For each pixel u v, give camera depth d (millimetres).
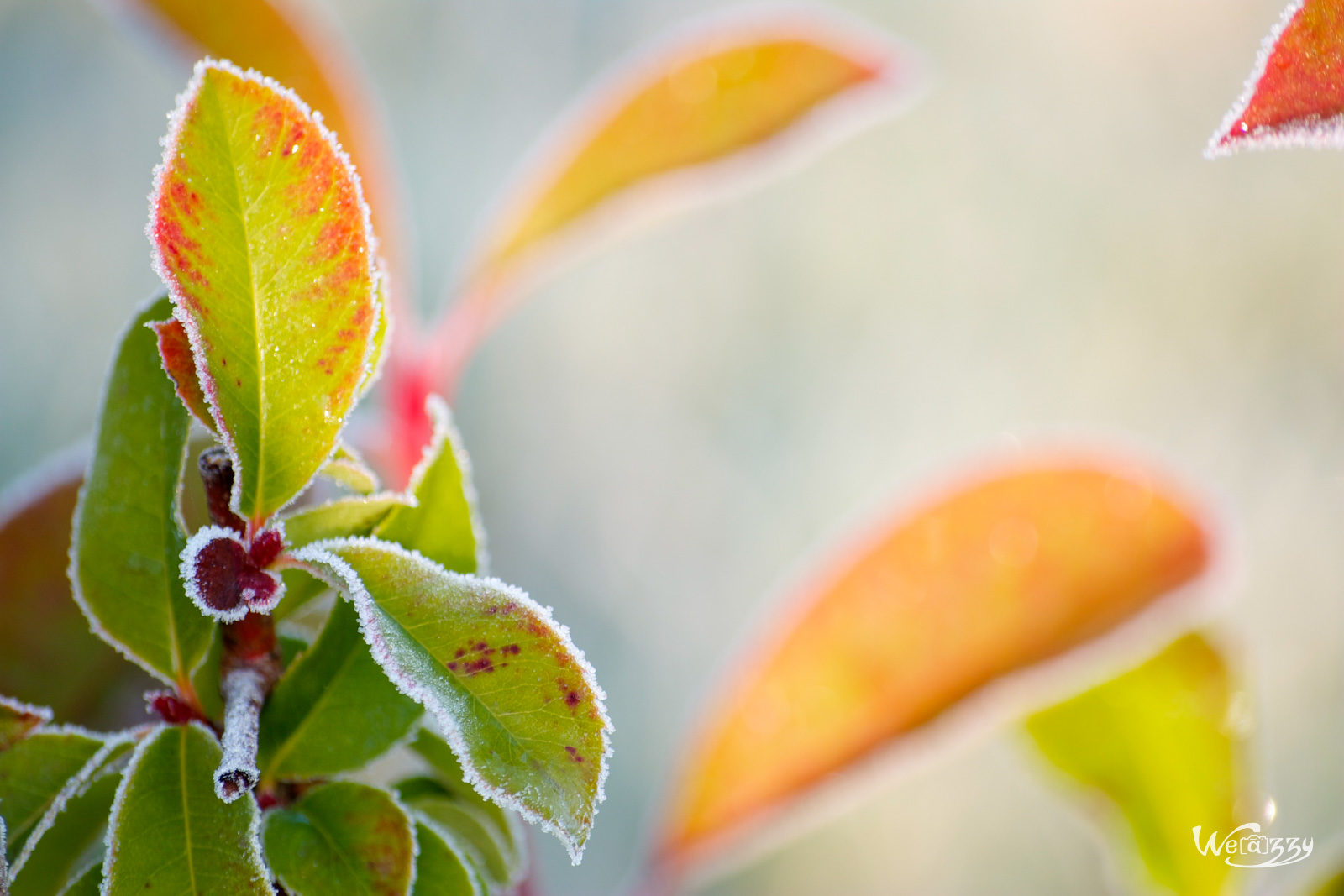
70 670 500
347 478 432
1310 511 1761
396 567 417
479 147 1975
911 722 556
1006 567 553
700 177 616
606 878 1608
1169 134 1927
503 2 2008
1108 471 546
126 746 434
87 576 434
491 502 1824
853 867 1516
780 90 611
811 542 1837
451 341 598
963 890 1518
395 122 1942
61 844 450
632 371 1927
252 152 416
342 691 433
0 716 429
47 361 1770
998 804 1551
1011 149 1954
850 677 560
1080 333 1902
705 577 1834
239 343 417
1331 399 1795
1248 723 560
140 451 438
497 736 409
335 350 420
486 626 414
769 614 602
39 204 1834
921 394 1909
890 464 1875
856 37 607
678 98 606
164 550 436
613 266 1930
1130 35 1942
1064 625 548
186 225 415
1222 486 1798
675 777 577
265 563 418
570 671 413
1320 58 411
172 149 414
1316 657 1672
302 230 418
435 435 440
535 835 1268
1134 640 541
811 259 1951
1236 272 1863
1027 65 1962
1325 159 1825
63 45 1885
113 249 1854
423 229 1899
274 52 547
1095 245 1920
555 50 2021
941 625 553
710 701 599
